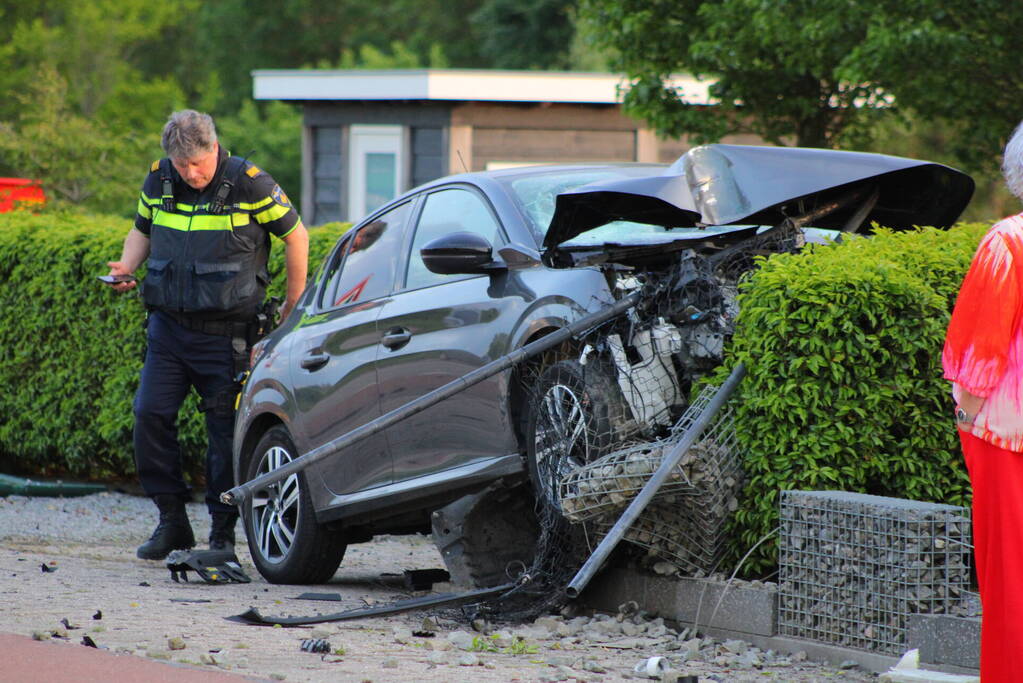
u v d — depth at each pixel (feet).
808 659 45.44
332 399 61.26
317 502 61.98
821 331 46.73
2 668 36.76
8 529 79.20
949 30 92.79
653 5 109.50
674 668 42.42
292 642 44.60
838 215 55.31
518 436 52.65
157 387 65.92
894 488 47.85
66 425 96.27
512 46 330.75
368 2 409.69
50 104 163.43
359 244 64.28
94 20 336.29
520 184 57.26
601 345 49.60
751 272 49.67
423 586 61.41
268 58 409.28
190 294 64.28
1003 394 33.12
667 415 49.55
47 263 95.71
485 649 45.34
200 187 64.39
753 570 49.21
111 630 44.60
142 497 94.07
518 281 53.26
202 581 61.46
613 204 51.34
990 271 32.81
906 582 43.39
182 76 412.98
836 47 97.19
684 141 166.40
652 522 49.11
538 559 51.75
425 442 56.39
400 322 57.98
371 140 164.86
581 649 45.91
